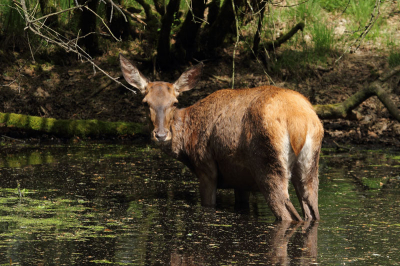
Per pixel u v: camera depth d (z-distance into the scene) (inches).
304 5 971.3
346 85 824.3
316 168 354.3
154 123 389.7
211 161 394.3
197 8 840.9
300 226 337.1
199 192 441.7
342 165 552.4
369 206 388.5
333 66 869.2
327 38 913.5
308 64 866.8
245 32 933.8
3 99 764.0
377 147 660.1
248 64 880.9
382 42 933.2
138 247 292.0
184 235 316.2
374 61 879.7
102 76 844.0
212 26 883.4
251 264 264.5
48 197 413.4
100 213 368.5
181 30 865.5
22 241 302.2
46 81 822.5
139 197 420.2
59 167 531.5
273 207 350.9
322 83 833.5
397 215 362.6
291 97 359.3
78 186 453.4
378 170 525.0
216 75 860.6
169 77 858.8
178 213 373.1
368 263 266.5
